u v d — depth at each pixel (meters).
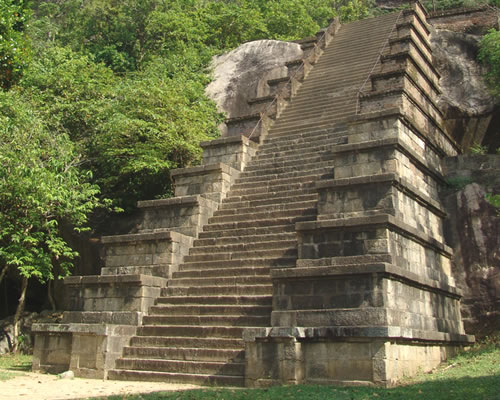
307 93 21.66
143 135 20.50
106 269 14.26
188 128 20.52
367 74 21.17
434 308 11.95
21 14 17.34
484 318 13.20
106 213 21.78
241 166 16.94
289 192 14.85
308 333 9.21
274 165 16.55
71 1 40.91
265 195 15.14
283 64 27.27
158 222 15.23
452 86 20.83
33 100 21.33
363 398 7.53
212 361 10.38
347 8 41.00
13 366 13.43
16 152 16.14
